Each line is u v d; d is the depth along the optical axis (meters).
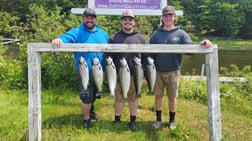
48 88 6.86
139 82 4.15
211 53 3.91
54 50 3.78
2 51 8.38
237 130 5.13
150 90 4.21
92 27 4.53
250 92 7.77
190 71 16.42
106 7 6.20
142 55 4.40
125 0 6.20
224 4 47.34
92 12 4.46
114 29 7.44
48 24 7.52
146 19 8.09
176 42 4.38
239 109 6.98
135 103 4.66
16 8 37.31
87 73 3.92
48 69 6.88
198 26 47.25
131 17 4.36
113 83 3.98
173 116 4.82
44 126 4.65
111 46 3.81
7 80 7.08
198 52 3.89
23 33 7.91
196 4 49.28
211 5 47.81
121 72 4.06
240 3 50.31
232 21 48.06
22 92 6.70
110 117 5.18
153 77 4.14
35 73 3.79
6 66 7.28
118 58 4.35
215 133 3.98
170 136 4.49
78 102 6.06
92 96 4.47
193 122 5.16
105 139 4.27
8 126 4.58
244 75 8.44
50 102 5.95
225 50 33.34
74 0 35.62
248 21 51.09
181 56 4.58
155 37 4.52
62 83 6.93
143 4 6.23
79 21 7.38
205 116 5.55
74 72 6.84
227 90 7.70
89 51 3.80
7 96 6.30
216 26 48.06
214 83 3.94
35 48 3.77
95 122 4.87
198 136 4.57
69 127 4.60
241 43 41.78
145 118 5.21
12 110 5.32
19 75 7.08
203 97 7.14
